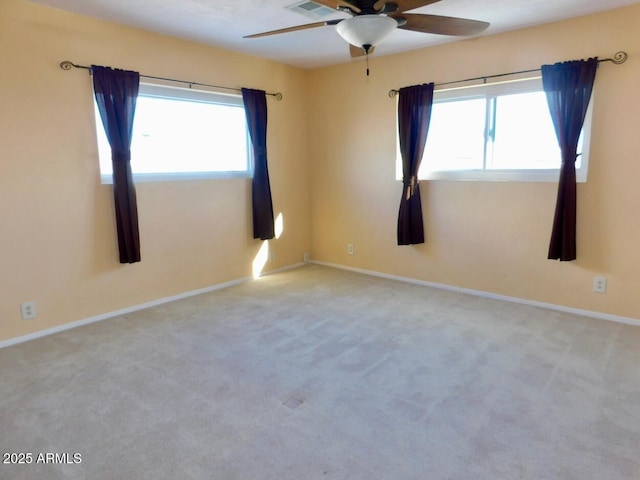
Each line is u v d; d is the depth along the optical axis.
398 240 4.26
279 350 2.83
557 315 3.43
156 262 3.77
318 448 1.86
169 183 3.79
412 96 4.03
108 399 2.25
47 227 3.09
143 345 2.92
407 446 1.87
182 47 3.72
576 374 2.47
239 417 2.09
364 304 3.74
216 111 4.15
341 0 1.93
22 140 2.91
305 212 5.20
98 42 3.21
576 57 3.21
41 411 2.14
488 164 3.83
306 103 5.00
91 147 3.26
